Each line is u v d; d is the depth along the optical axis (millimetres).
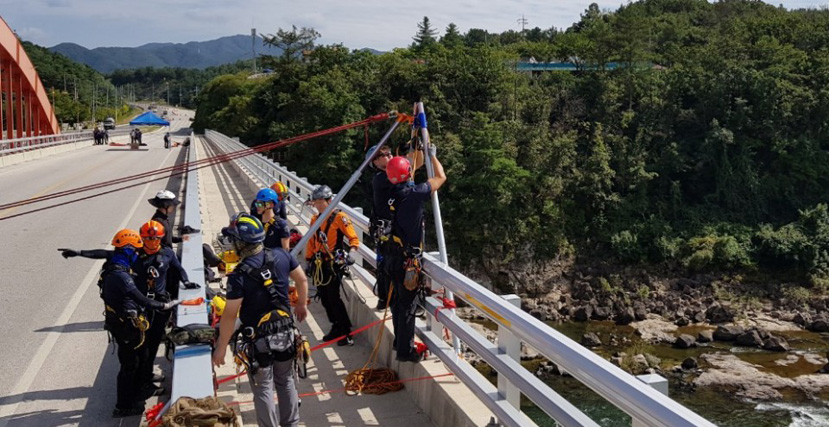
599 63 58906
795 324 35219
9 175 26719
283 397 4340
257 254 4094
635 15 58969
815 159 50750
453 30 98438
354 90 55688
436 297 5520
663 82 55625
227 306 3959
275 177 16203
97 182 24062
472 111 52938
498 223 45125
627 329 34031
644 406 2693
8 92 37250
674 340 31328
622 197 48594
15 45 37531
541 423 18438
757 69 56656
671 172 52125
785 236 43469
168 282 6051
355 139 51125
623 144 50875
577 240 46438
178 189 21938
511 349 4137
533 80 61250
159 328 5793
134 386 5633
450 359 4934
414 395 5441
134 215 16672
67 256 5594
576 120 54094
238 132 72125
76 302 8984
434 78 55469
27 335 7633
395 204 5117
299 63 71312
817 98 52688
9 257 11742
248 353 4023
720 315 35688
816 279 41062
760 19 72250
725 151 50812
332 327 6918
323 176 50562
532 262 44625
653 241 44875
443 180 5336
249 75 125188
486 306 4336
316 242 6773
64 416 5582
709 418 21328
